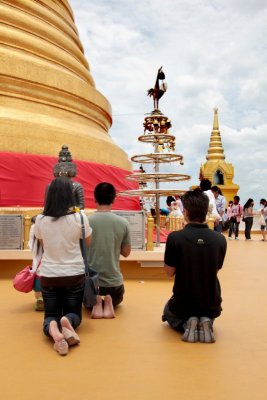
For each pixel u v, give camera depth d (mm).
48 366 4180
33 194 11500
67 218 5113
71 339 4660
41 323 5668
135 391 3631
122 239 6273
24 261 8828
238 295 7559
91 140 13266
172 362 4316
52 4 15703
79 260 5172
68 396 3523
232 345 4859
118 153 14672
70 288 5137
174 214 11148
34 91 12859
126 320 5836
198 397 3529
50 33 14477
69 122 13453
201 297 5109
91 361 4320
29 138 11797
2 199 11195
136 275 8906
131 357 4445
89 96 14500
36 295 6328
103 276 6129
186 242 5125
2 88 12305
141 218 8758
